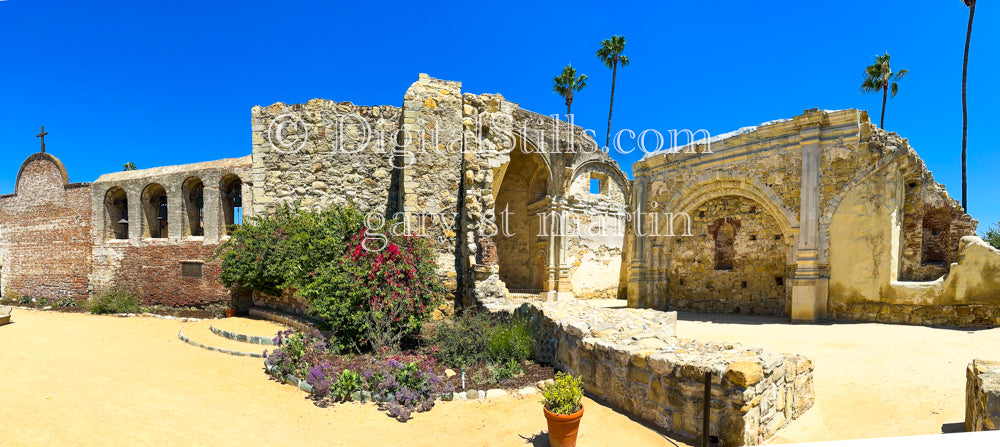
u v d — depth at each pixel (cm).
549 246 2169
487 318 993
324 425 591
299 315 1226
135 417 587
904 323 1198
